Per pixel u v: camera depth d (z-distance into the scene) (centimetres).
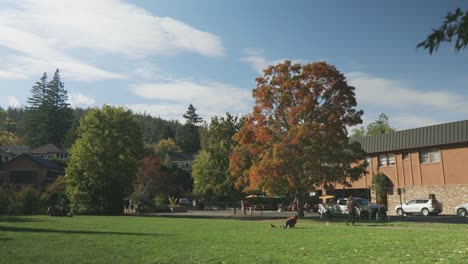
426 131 4719
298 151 3591
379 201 5056
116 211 5147
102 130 5362
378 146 5291
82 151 5125
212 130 5391
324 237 1942
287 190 3675
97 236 1966
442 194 4500
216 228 2595
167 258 1266
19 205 4512
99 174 5072
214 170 5006
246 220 3684
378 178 5066
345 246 1545
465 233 2019
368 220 3391
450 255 1255
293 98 3675
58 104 11875
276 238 1912
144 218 3925
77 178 5103
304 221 3466
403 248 1453
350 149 3678
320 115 3562
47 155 10662
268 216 4525
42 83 11869
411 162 4900
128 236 1983
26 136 11756
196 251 1433
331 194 6003
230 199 5216
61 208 4259
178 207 6169
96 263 1174
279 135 3697
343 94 3622
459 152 4372
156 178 6875
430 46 482
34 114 11575
